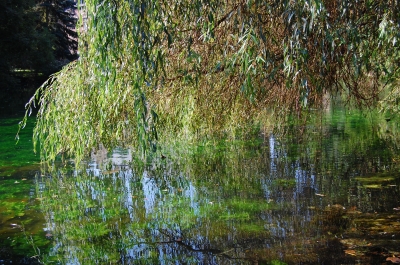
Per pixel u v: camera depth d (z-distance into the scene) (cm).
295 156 775
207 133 580
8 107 1725
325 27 323
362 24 350
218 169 699
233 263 363
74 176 673
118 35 321
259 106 510
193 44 416
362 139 913
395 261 348
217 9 378
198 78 409
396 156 743
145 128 339
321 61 321
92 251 396
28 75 2666
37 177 670
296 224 443
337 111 1290
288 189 572
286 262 358
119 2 327
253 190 573
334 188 567
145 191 585
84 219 479
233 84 451
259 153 808
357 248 376
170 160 772
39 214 499
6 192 589
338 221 445
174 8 374
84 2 362
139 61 323
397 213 460
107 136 501
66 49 2861
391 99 784
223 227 445
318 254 370
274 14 349
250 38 320
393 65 442
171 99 491
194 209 505
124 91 418
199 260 372
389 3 325
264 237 414
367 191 546
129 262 373
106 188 604
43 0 2741
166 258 378
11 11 1998
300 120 530
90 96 430
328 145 866
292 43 308
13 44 2116
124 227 455
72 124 459
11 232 443
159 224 461
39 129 501
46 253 393
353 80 412
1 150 874
